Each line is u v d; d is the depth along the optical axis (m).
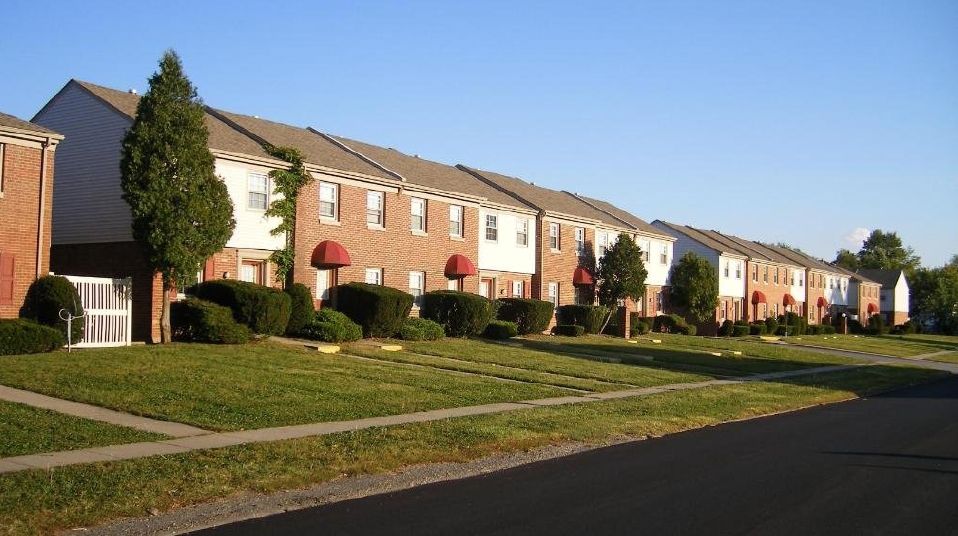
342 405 15.59
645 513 8.73
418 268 33.84
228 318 23.19
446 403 16.94
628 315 44.81
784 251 82.31
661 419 16.62
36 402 13.70
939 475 11.27
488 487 10.09
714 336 57.28
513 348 30.70
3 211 21.00
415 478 10.49
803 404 21.80
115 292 22.50
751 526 8.24
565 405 17.73
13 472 9.34
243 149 26.67
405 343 28.58
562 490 9.92
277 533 7.79
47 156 22.00
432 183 35.09
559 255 43.34
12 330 18.86
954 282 100.12
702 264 55.00
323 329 26.25
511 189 43.50
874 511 9.00
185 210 22.14
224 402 14.83
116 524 7.97
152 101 22.39
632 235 49.53
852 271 103.75
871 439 14.96
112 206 25.47
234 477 9.76
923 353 55.91
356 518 8.41
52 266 26.70
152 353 20.06
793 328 65.06
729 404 20.08
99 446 11.05
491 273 38.56
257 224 26.94
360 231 31.00
